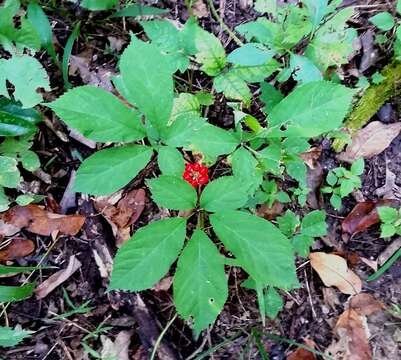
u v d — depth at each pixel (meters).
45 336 0.48
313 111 0.37
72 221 0.50
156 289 0.50
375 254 0.52
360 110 0.52
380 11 0.57
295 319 0.51
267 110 0.50
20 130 0.49
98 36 0.56
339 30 0.48
